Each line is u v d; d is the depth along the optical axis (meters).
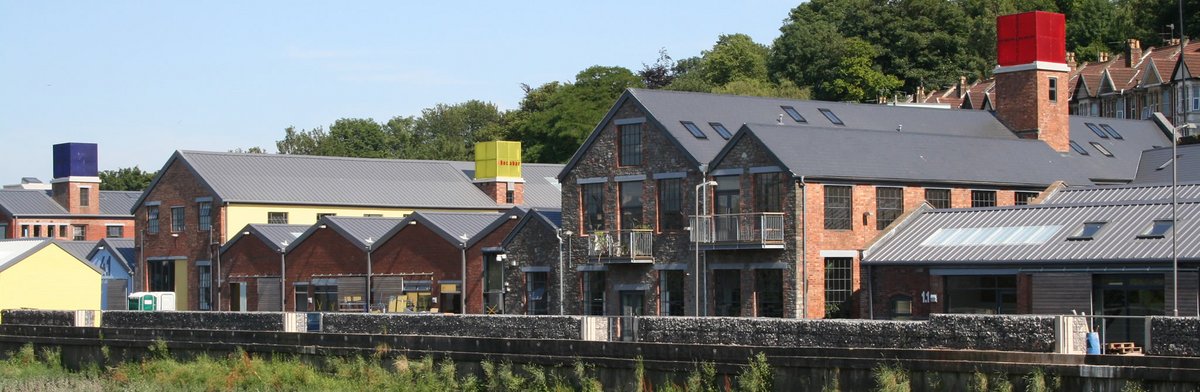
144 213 94.69
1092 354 35.28
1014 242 55.59
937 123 74.75
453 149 164.62
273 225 84.75
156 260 93.19
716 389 43.22
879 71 134.00
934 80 133.62
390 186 96.69
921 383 38.38
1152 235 51.25
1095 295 51.66
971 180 65.25
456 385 50.75
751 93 120.19
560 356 47.91
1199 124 99.69
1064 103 75.00
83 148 119.81
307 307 80.25
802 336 42.25
